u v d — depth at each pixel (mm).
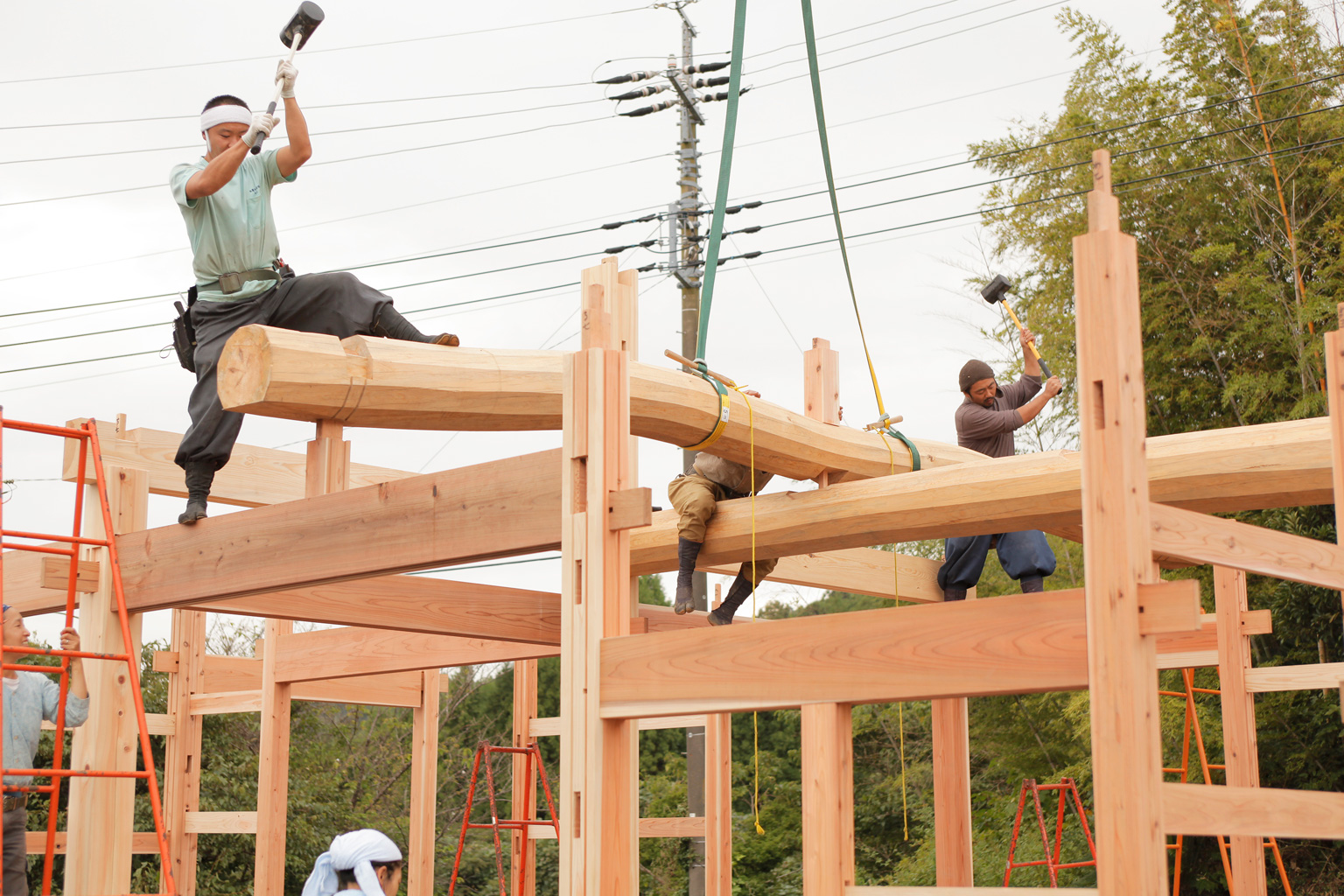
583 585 4098
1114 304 2910
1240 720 8219
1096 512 2885
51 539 5383
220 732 17516
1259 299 15008
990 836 16734
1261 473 4875
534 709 11031
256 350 4391
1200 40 16531
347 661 8336
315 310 5484
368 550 4914
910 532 5773
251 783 17188
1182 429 16312
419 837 9914
